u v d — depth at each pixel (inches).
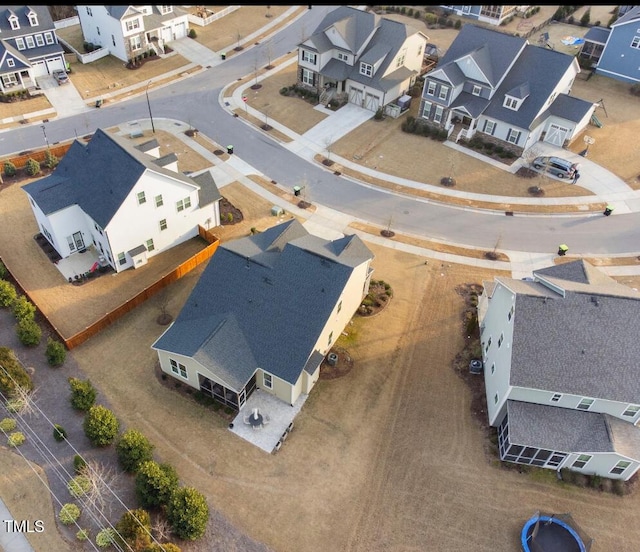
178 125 2482.8
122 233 1637.6
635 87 2783.0
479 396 1398.9
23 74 2637.8
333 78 2588.6
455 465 1246.9
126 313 1574.8
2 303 1535.4
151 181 1617.9
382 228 1961.1
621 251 1886.1
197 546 1088.2
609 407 1200.8
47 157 2165.4
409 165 2276.1
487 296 1571.1
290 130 2474.2
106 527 1104.2
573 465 1219.9
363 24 2615.7
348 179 2196.1
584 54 3029.0
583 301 1236.5
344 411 1349.7
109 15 2797.7
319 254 1378.0
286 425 1310.3
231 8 3577.8
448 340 1550.2
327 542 1109.7
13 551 1071.0
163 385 1392.7
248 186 2132.1
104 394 1362.0
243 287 1389.0
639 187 2169.0
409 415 1347.2
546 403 1232.8
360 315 1609.3
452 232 1955.0
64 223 1684.3
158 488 1098.7
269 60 3029.0
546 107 2304.4
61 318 1558.8
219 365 1274.6
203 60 3029.0
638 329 1209.4
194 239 1875.0
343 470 1229.7
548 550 1086.4
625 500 1198.3
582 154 2327.8
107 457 1228.5
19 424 1282.0
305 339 1309.1
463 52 2420.0
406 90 2706.7
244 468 1221.7
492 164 2287.2
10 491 1163.3
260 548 1094.4
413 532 1130.0
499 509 1173.1
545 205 2081.7
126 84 2780.5
